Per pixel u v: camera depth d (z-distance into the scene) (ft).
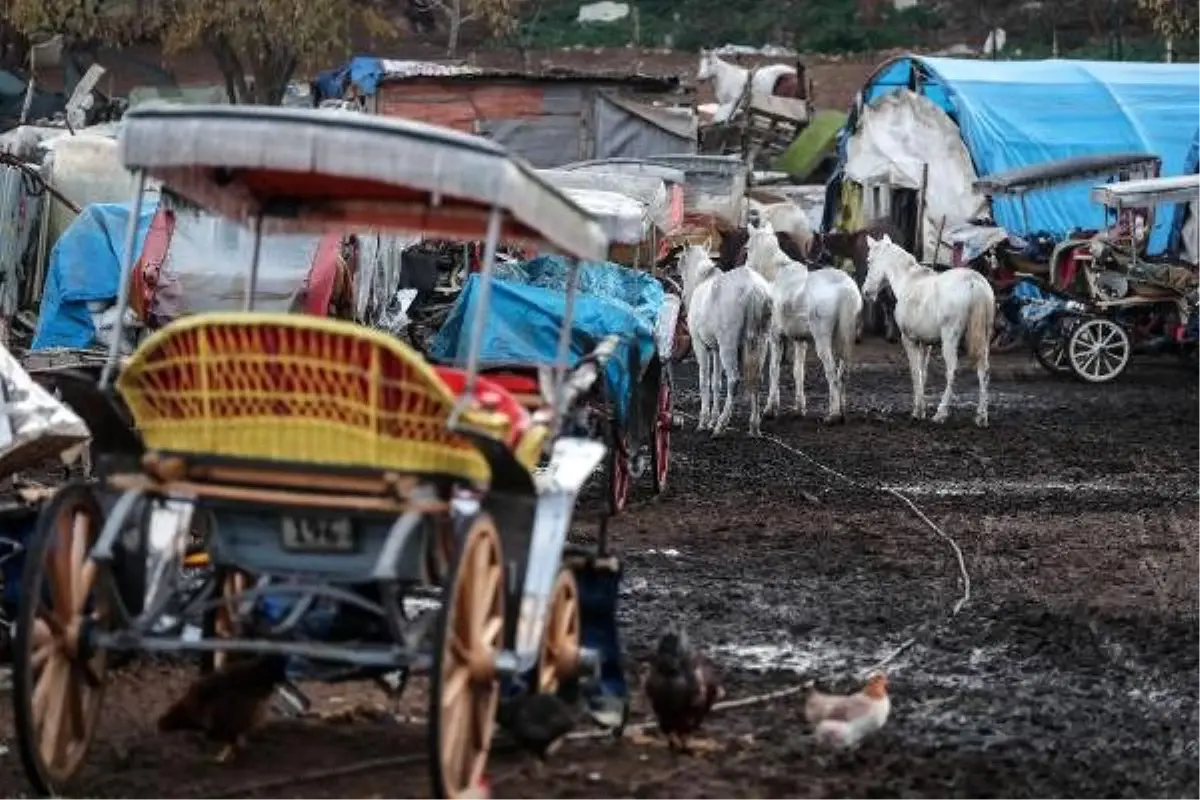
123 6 151.43
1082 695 39.91
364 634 32.24
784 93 198.80
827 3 236.84
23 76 161.68
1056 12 224.94
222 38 151.23
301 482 30.07
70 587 30.55
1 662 38.11
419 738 35.04
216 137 30.17
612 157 151.53
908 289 90.33
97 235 65.46
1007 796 32.60
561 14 235.81
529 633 30.71
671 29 232.12
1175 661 42.86
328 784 32.19
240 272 62.85
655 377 60.85
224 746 33.30
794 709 38.11
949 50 224.94
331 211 35.58
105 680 32.40
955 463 75.87
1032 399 101.65
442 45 199.11
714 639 44.34
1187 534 59.72
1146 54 215.72
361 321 72.38
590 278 64.13
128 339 64.75
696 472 72.02
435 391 28.96
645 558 53.98
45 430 39.04
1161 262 117.70
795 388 97.55
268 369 29.40
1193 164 143.84
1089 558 55.47
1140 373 116.78
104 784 31.73
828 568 53.21
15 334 81.00
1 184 83.82
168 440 30.48
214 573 31.94
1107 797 32.73
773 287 90.58
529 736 32.09
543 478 32.19
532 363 52.31
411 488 29.60
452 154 29.71
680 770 33.47
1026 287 127.85
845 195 157.69
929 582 51.60
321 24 151.02
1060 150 148.66
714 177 142.41
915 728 37.01
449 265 83.61
